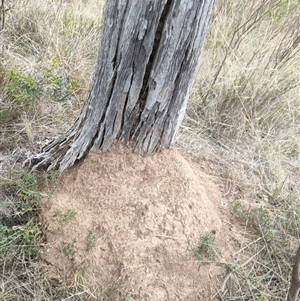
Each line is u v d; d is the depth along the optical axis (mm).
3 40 3141
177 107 2002
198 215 2111
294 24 3230
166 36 1729
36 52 3232
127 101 1912
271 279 2143
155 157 2123
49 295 1853
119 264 1911
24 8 3432
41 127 2561
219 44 3576
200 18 1748
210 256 2057
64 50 3242
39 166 2201
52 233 1938
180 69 1854
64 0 3762
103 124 1996
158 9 1671
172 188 2096
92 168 2074
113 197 2023
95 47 3398
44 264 1896
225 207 2379
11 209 2064
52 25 3426
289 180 2721
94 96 1950
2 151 2383
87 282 1877
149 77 1841
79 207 2012
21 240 1947
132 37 1742
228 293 2027
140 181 2066
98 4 3924
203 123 2979
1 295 1814
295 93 3230
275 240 2293
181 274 1973
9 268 1902
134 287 1889
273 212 2457
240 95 3055
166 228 2012
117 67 1827
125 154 2076
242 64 3273
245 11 3529
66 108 2721
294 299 1916
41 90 2475
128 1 1686
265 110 3098
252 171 2729
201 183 2402
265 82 3102
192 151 2719
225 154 2805
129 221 1987
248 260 2152
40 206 2023
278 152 2881
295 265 1875
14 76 2422
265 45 3412
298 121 3207
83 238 1928
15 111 2553
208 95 3158
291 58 3277
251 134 2994
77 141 2096
